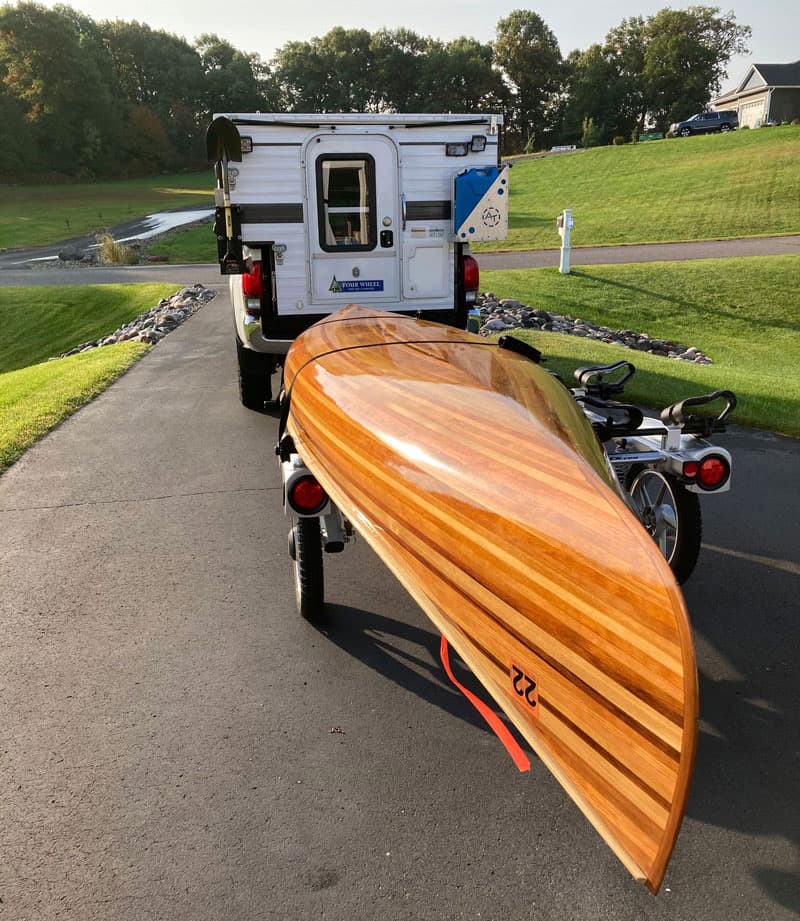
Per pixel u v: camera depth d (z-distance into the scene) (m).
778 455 6.42
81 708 3.20
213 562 4.55
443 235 7.23
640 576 1.99
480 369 3.81
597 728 2.09
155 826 2.57
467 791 2.72
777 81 75.38
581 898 2.28
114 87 101.56
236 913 2.24
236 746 2.96
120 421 7.65
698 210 30.94
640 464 4.16
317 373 4.10
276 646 3.65
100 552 4.70
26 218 48.19
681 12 101.00
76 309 18.58
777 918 2.21
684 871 2.37
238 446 6.76
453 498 2.64
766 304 17.41
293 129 6.67
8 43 85.00
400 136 6.86
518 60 107.94
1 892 2.32
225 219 6.78
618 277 18.98
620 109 102.19
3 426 7.46
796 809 2.61
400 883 2.34
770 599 4.01
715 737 2.97
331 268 7.11
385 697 3.26
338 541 3.54
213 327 13.37
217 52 117.94
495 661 2.45
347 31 115.12
